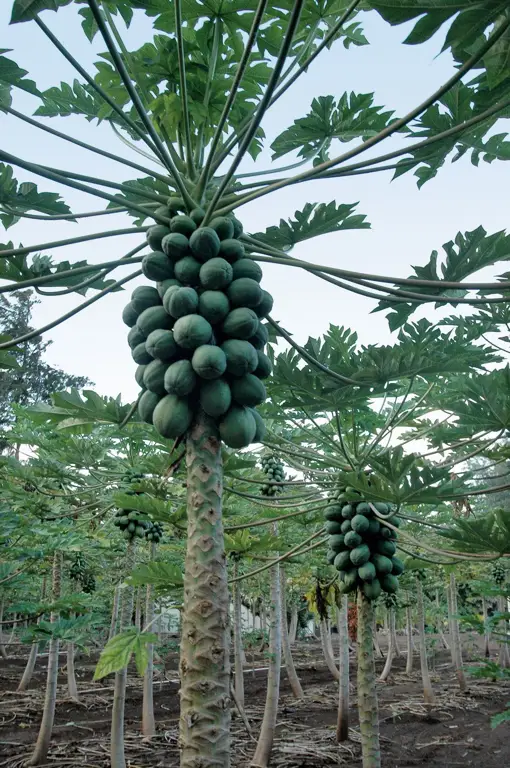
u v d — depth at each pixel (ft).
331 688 55.83
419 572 50.90
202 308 11.89
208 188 15.05
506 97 13.96
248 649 85.87
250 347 11.82
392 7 9.62
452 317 25.17
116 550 42.37
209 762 9.81
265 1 10.11
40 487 33.14
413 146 13.01
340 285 14.29
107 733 37.37
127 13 15.98
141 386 13.20
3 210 14.65
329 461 22.02
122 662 10.98
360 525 21.63
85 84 18.34
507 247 14.98
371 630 21.11
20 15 11.42
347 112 16.93
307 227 16.38
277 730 38.17
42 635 27.27
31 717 41.98
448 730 38.99
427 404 27.12
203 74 16.02
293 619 97.09
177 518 19.86
